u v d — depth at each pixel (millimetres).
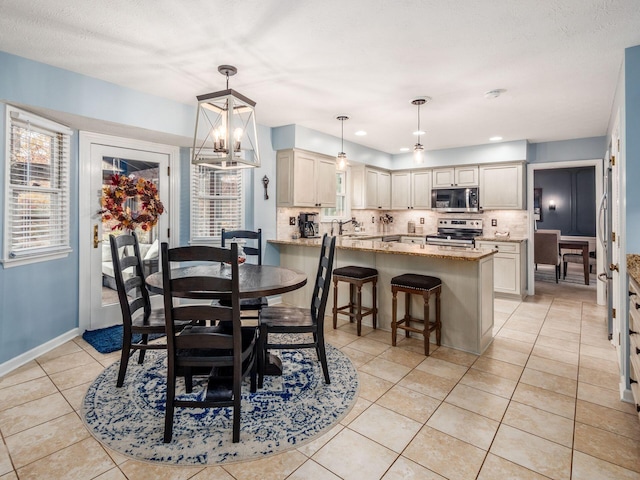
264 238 4594
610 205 3295
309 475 1624
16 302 2744
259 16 2061
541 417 2090
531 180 5418
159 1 1918
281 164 4688
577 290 5766
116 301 3771
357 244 4020
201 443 1839
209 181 4383
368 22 2115
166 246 1790
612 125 3473
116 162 3678
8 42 2369
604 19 2066
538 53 2498
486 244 5289
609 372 2688
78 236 3410
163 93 3342
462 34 2248
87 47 2438
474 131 4742
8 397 2285
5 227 2619
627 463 1700
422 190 6367
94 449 1790
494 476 1618
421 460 1725
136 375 2602
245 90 3248
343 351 3080
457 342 3158
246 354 2107
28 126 2789
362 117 4125
